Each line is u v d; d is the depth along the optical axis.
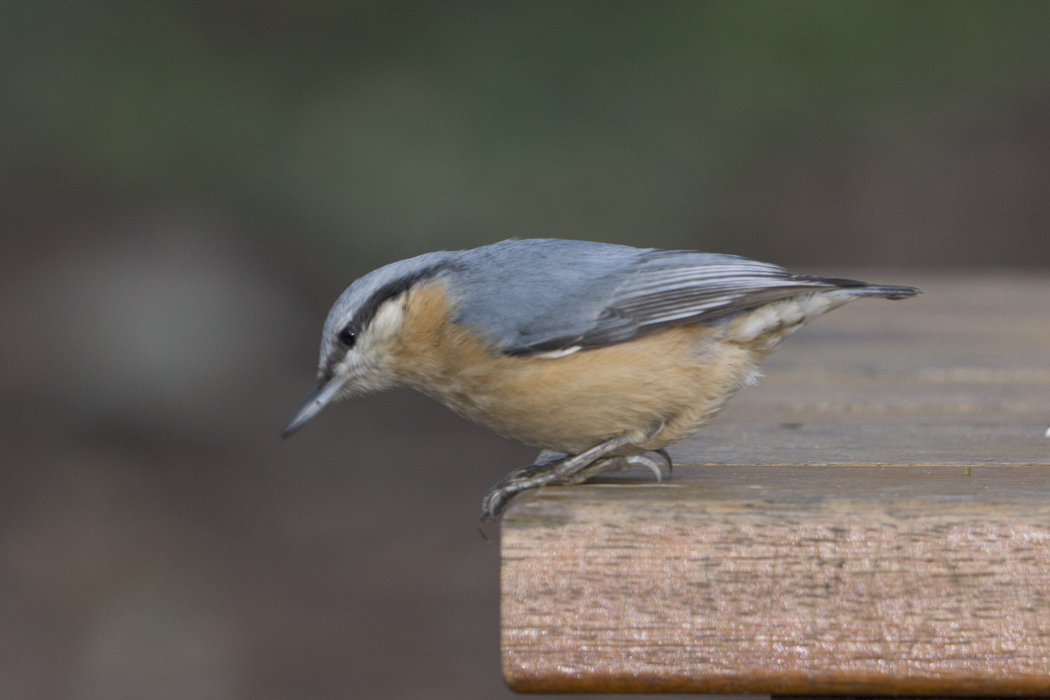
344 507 12.94
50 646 10.20
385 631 10.45
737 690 3.30
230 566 11.55
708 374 4.53
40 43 15.91
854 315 9.53
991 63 17.58
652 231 17.00
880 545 3.27
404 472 13.86
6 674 9.70
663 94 16.92
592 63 16.75
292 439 14.86
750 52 16.92
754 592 3.29
